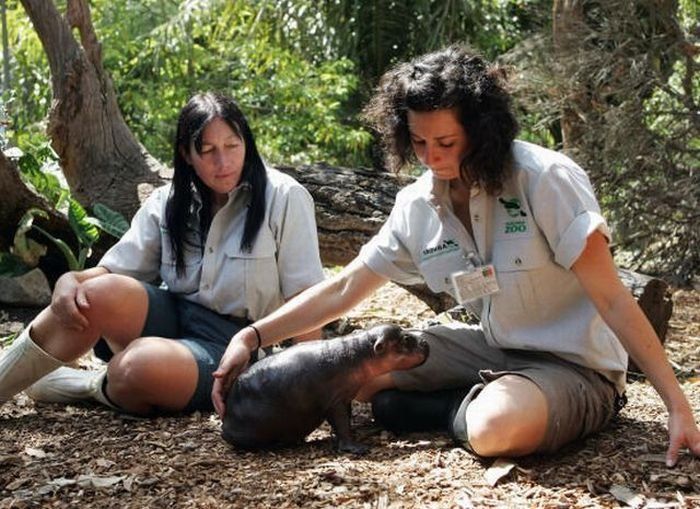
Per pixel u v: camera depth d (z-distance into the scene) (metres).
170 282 4.13
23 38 13.24
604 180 9.52
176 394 3.85
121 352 3.88
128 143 6.57
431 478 3.18
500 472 3.16
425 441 3.54
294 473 3.25
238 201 4.04
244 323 4.09
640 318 3.24
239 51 13.84
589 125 9.66
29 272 5.84
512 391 3.25
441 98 3.17
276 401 3.43
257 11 13.91
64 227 6.03
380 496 3.04
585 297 3.45
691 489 3.05
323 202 5.85
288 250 4.04
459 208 3.52
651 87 9.80
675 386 3.21
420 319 6.14
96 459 3.47
